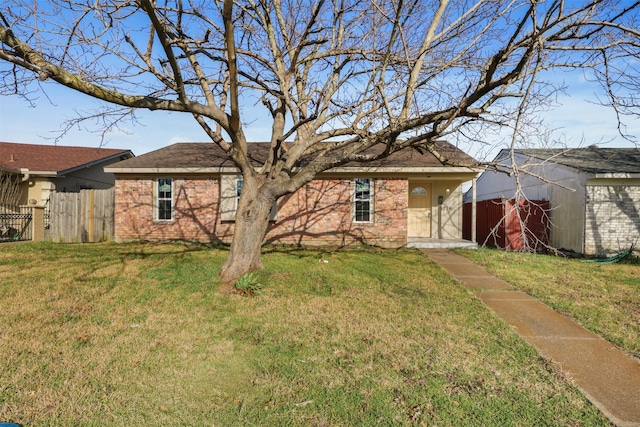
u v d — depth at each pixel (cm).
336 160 745
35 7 510
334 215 1355
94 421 302
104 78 591
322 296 663
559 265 1009
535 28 461
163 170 1354
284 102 770
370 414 316
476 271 918
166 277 770
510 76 507
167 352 429
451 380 374
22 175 1444
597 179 1214
